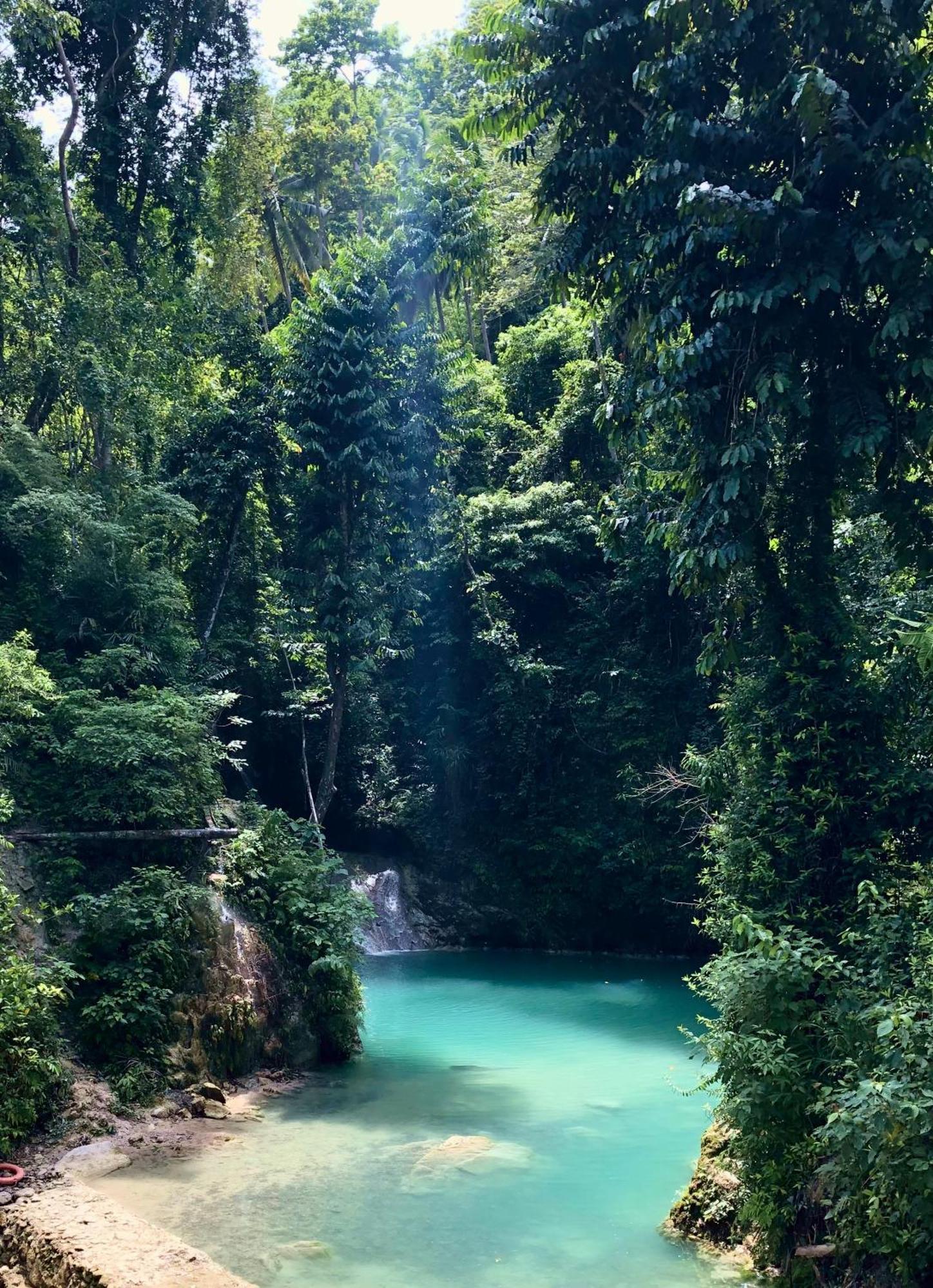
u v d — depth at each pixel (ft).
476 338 117.91
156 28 77.77
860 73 28.37
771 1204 21.62
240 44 81.56
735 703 30.14
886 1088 16.80
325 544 62.69
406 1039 47.26
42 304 60.64
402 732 82.94
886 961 21.83
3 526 50.21
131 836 38.99
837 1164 18.21
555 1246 23.39
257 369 70.13
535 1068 41.70
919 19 27.43
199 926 38.06
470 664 82.89
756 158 29.25
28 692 40.98
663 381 30.19
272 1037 39.86
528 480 87.40
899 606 29.48
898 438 28.76
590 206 32.94
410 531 66.74
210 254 93.30
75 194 77.97
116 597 51.29
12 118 65.16
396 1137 31.91
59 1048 31.83
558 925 76.54
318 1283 21.31
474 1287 21.22
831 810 27.09
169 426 71.20
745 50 29.53
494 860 79.15
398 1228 24.38
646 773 74.23
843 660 28.32
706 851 31.17
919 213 25.77
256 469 67.56
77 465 67.41
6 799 35.63
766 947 21.79
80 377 59.11
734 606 31.07
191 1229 24.17
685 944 73.67
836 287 26.40
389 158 110.22
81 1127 30.19
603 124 32.86
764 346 28.99
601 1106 35.78
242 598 72.69
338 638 61.87
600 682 79.51
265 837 45.52
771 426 29.40
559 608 84.99
